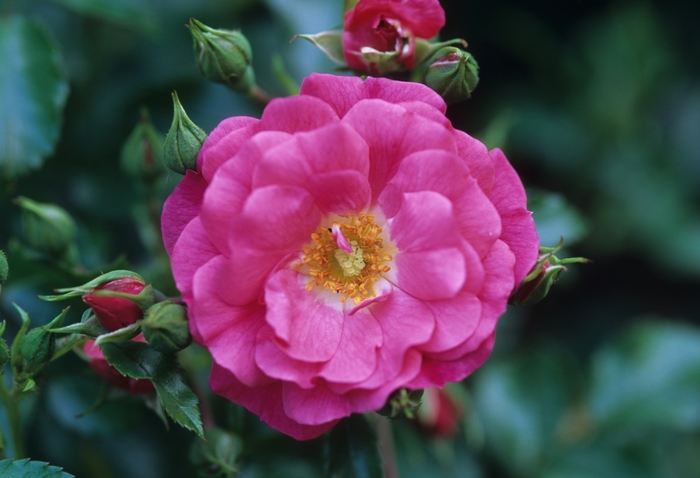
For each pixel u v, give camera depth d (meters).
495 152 0.30
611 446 0.38
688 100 0.44
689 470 0.40
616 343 0.39
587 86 0.42
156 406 0.31
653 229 0.42
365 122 0.29
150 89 0.37
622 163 0.42
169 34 0.39
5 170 0.35
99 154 0.37
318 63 0.37
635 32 0.42
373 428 0.31
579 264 0.42
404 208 0.29
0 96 0.35
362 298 0.31
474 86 0.31
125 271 0.30
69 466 0.35
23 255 0.33
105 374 0.31
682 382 0.38
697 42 0.44
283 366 0.29
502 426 0.38
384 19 0.31
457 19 0.43
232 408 0.33
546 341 0.41
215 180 0.29
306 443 0.34
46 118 0.35
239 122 0.30
